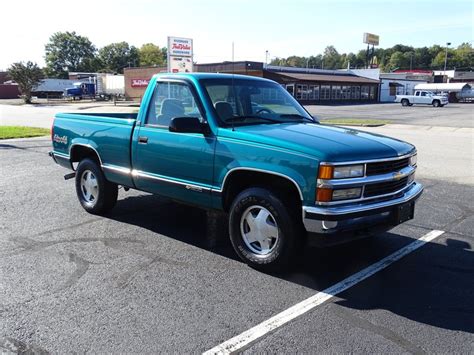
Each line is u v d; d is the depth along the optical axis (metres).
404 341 3.36
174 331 3.45
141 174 5.55
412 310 3.84
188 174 4.99
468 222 6.42
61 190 8.08
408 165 4.80
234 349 3.22
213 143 4.71
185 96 5.09
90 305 3.84
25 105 47.62
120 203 7.18
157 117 5.39
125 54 138.88
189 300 3.95
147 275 4.47
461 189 8.51
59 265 4.69
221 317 3.67
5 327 3.47
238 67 51.50
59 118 6.91
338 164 4.00
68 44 130.00
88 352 3.16
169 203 7.22
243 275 4.50
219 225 6.11
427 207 7.22
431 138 17.52
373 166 4.28
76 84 62.72
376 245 5.45
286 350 3.22
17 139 15.66
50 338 3.33
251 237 4.65
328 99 58.03
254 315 3.71
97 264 4.73
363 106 49.41
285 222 4.29
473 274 4.62
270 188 4.44
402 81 71.56
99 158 6.15
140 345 3.26
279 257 4.38
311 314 3.74
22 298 3.95
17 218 6.35
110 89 60.25
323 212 3.97
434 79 84.19
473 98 64.31
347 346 3.28
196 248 5.24
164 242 5.43
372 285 4.32
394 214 4.48
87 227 5.97
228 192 4.79
